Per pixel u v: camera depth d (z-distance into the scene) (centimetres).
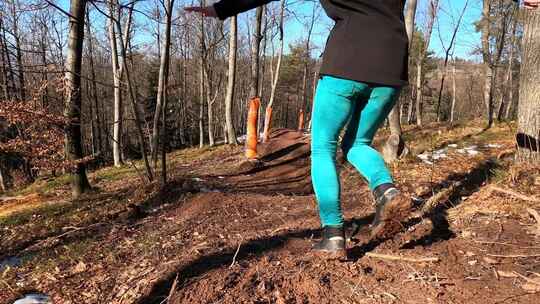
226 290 259
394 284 251
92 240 437
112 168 1432
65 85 674
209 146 1997
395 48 235
